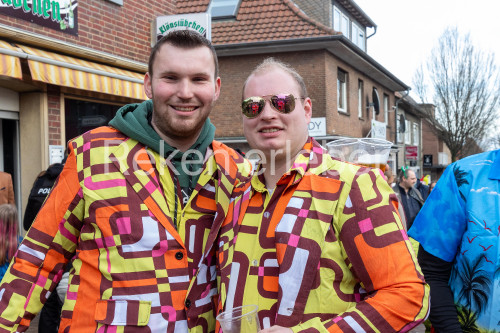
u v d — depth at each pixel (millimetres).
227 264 1688
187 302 1820
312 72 14219
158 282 1771
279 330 1370
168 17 7762
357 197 1501
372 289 1447
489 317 1753
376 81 19906
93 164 1860
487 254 1748
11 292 1778
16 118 6414
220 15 15078
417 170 26797
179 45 1927
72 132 6809
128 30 7469
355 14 20484
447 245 1842
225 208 1940
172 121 1935
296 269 1476
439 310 1801
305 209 1541
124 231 1779
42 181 4547
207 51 1973
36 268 1823
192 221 1946
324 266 1480
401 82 21062
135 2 7605
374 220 1462
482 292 1764
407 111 27422
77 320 1778
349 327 1364
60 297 3398
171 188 1944
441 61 22844
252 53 14602
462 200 1824
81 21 6613
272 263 1559
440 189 1892
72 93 6723
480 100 22750
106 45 7043
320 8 17797
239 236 1678
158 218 1833
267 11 14922
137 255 1769
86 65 6410
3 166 6512
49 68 5703
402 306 1361
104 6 7004
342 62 15664
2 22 5523
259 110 1653
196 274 1860
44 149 6312
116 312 1721
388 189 1537
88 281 1788
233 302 1598
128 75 7086
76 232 1890
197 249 1917
